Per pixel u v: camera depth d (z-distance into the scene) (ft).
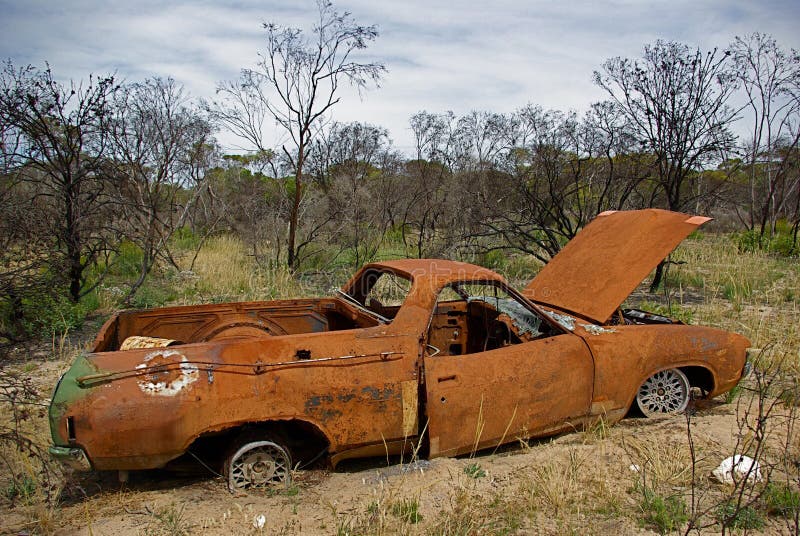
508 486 12.73
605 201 39.09
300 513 11.61
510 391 13.87
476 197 43.83
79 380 11.29
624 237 17.28
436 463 13.53
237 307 17.33
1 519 11.57
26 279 23.49
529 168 41.11
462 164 51.06
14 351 22.58
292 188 48.70
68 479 13.39
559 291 17.44
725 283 34.53
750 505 11.48
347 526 10.94
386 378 12.96
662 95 33.35
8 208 24.12
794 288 33.04
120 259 38.17
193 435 11.67
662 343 15.71
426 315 13.70
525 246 40.45
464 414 13.47
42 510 11.51
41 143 26.78
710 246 52.13
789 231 54.65
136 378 11.50
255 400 12.00
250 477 12.66
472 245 39.55
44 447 14.42
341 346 12.79
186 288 33.32
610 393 15.07
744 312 28.35
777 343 22.17
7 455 14.17
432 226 46.11
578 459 13.71
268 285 33.55
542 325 16.01
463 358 13.69
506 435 14.05
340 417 12.64
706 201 48.06
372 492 12.42
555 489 12.13
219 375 11.85
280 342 12.47
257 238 44.37
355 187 45.01
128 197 34.63
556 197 38.09
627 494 12.37
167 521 11.18
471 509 11.64
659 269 35.01
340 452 12.94
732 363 16.42
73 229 27.40
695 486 12.57
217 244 48.03
